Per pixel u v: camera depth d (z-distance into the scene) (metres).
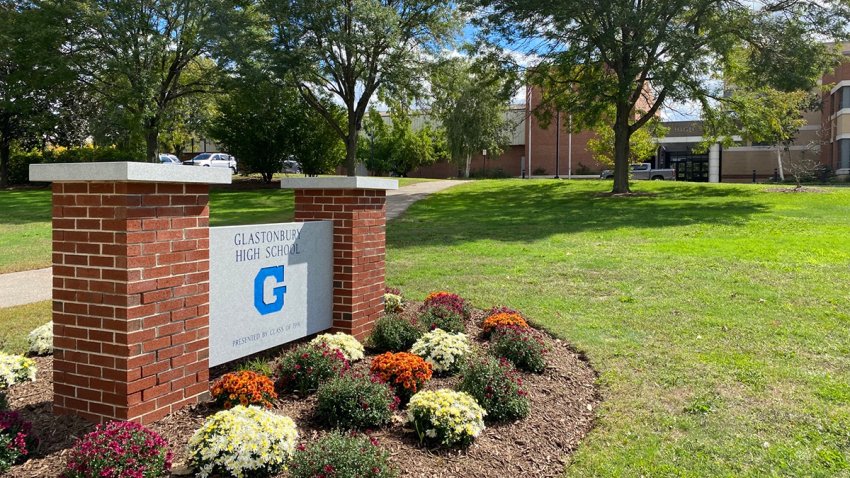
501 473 3.42
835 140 38.56
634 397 4.51
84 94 33.12
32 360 4.58
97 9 25.16
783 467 3.50
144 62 27.38
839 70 37.19
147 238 3.56
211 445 3.04
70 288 3.64
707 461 3.58
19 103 27.88
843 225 12.79
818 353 5.34
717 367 5.06
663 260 9.51
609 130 29.91
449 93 29.33
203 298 4.01
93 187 3.51
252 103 27.89
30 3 27.59
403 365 4.37
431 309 6.18
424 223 15.84
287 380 4.25
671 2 18.69
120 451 2.92
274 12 24.00
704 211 16.16
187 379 3.90
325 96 30.06
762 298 7.08
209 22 25.58
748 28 18.89
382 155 50.25
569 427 4.10
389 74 26.34
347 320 5.70
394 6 26.89
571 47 20.39
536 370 5.04
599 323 6.37
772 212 15.56
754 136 22.59
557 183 27.52
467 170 47.12
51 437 3.44
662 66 18.44
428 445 3.63
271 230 4.88
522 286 8.16
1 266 10.65
